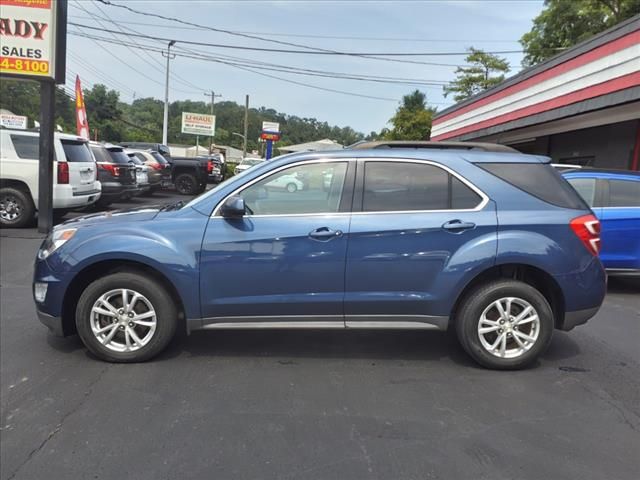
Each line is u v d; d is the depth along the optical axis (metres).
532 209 4.08
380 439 3.10
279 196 4.11
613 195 7.04
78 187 10.77
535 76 13.66
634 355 4.58
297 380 3.91
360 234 3.99
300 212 4.07
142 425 3.21
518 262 3.99
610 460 2.91
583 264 4.07
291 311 4.08
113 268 4.20
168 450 2.94
